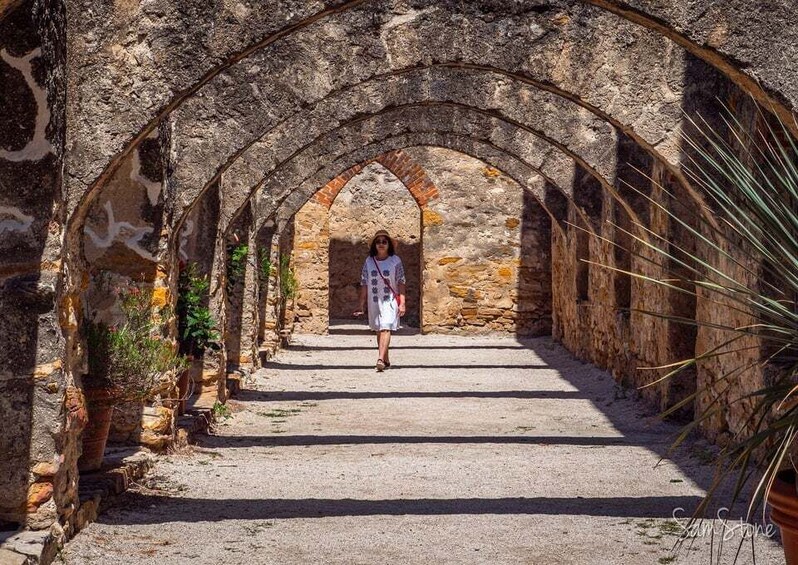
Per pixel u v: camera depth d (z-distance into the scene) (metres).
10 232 5.05
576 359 15.60
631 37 8.07
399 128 13.19
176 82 5.77
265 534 5.59
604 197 13.22
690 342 9.65
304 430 9.38
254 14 5.80
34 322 5.07
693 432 9.07
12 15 4.90
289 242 19.86
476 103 10.37
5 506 5.04
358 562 5.07
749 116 7.23
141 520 5.82
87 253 7.36
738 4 5.57
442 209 19.84
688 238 9.55
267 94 8.08
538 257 19.81
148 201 7.42
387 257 14.38
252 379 12.41
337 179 19.81
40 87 5.02
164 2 5.77
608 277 13.01
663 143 8.12
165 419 7.67
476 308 19.88
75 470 5.43
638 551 5.27
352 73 8.00
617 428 9.57
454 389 12.34
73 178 5.64
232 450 8.30
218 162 8.03
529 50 8.01
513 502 6.45
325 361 15.36
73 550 5.09
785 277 3.71
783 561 5.04
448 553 5.24
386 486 6.94
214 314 9.94
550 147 13.46
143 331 7.09
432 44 7.88
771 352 6.91
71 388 5.33
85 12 5.75
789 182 3.85
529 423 9.89
